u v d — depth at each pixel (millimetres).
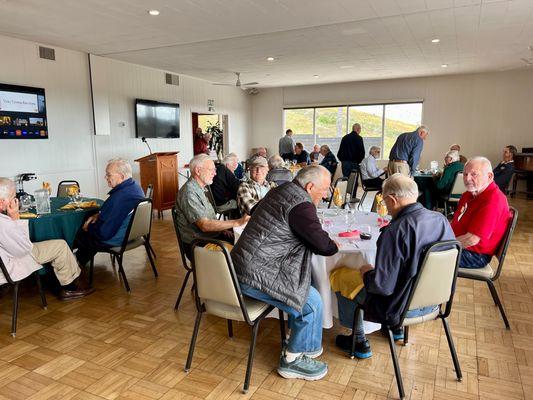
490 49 6262
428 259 1721
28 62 5496
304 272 1917
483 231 2342
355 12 4352
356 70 8148
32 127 5570
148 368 2133
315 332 2031
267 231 1871
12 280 2479
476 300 2955
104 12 4266
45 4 3996
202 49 6082
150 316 2768
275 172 4383
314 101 10492
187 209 2695
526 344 2332
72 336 2488
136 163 7496
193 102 9023
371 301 1893
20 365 2166
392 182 1819
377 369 2102
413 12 4375
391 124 9883
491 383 1971
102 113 6656
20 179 5281
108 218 3082
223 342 2402
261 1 3975
